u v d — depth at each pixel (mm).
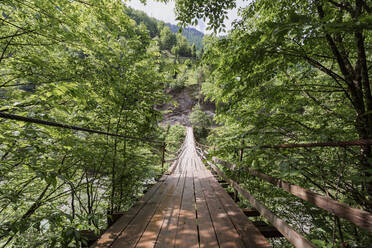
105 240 1714
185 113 39656
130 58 3428
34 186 3002
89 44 2908
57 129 2184
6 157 2158
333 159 1768
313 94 2572
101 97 3070
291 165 1558
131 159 3631
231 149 2328
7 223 1485
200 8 2143
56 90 1376
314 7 2139
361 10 1738
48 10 2580
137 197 3627
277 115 2059
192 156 10914
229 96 2510
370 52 2010
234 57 1802
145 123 3746
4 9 2459
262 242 1657
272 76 1866
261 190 3229
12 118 938
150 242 1681
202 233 1839
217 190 3568
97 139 3295
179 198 3049
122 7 2977
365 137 1670
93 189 3430
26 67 2541
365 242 1119
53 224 1495
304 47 2055
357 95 1851
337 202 971
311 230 2467
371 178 1001
